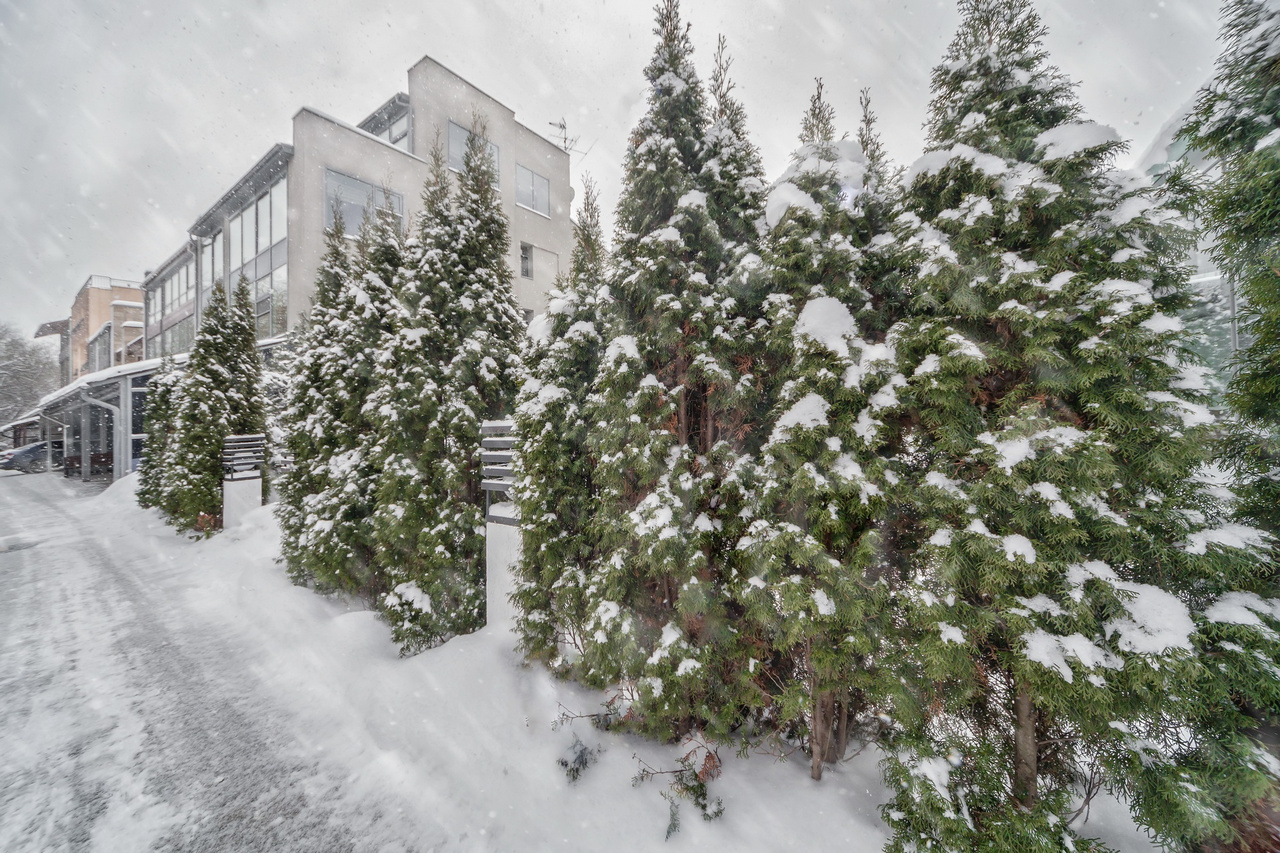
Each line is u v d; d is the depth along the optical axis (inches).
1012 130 118.0
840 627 119.0
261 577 318.3
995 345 109.8
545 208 788.0
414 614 217.5
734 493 138.4
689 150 162.1
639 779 129.6
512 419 192.4
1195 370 99.7
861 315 128.4
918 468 124.0
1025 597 102.1
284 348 586.2
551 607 183.5
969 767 109.4
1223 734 91.3
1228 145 104.3
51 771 143.2
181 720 169.8
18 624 260.5
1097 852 92.4
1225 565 92.0
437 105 650.8
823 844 108.5
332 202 584.1
